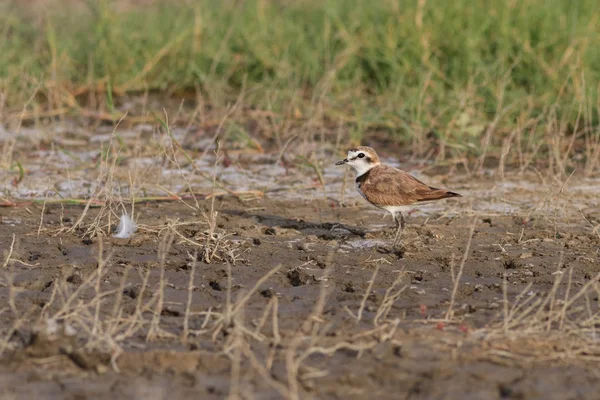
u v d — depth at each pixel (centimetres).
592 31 2214
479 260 1303
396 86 2198
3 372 920
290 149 1998
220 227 1476
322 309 1102
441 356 963
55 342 966
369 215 1562
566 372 931
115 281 1193
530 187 1739
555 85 2111
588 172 1809
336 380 910
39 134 2069
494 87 2128
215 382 903
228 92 2367
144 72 2422
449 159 1930
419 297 1148
